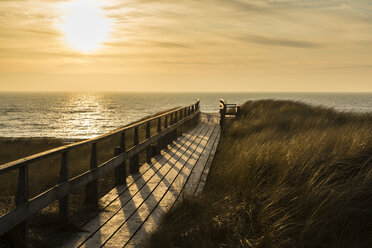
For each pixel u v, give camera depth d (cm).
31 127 6531
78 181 508
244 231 486
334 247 435
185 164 941
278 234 453
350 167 661
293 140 954
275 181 681
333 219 481
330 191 553
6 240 370
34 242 409
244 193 600
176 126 1386
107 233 462
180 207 545
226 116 2278
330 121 1688
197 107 2581
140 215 536
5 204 677
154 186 710
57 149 446
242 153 896
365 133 869
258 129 1597
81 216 528
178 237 456
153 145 1105
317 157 754
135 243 431
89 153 1541
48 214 501
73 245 420
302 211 519
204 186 719
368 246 434
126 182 744
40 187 935
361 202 515
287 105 2388
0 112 11931
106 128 6181
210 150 1171
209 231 466
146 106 16838
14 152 1777
